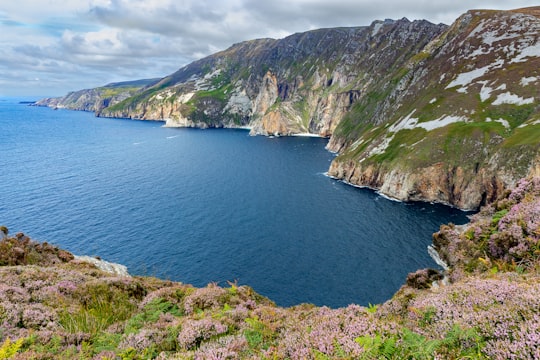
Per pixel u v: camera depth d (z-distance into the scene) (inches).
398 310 419.5
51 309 508.7
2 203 3686.0
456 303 329.4
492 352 233.0
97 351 387.5
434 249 949.8
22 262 798.5
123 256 2591.0
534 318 245.6
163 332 413.4
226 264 2506.2
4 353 350.9
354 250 2731.3
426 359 244.2
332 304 2039.9
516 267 537.3
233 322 427.8
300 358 277.6
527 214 653.9
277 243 2861.7
